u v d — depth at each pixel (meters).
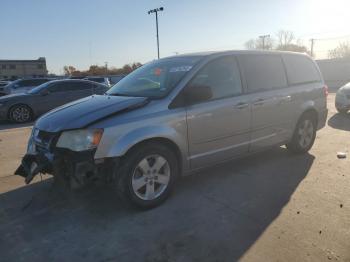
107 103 4.19
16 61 101.00
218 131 4.57
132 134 3.77
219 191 4.54
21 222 3.86
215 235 3.46
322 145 6.80
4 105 11.28
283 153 6.21
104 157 3.65
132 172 3.85
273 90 5.34
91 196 4.47
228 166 5.52
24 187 4.89
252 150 5.16
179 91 4.22
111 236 3.51
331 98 17.14
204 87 4.19
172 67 4.72
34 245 3.40
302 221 3.68
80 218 3.91
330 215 3.80
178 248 3.25
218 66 4.71
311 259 3.02
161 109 4.05
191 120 4.25
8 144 7.83
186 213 3.94
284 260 3.01
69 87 12.56
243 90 4.93
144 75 4.98
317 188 4.57
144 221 3.79
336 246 3.20
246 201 4.21
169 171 4.17
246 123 4.92
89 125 3.66
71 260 3.14
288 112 5.61
